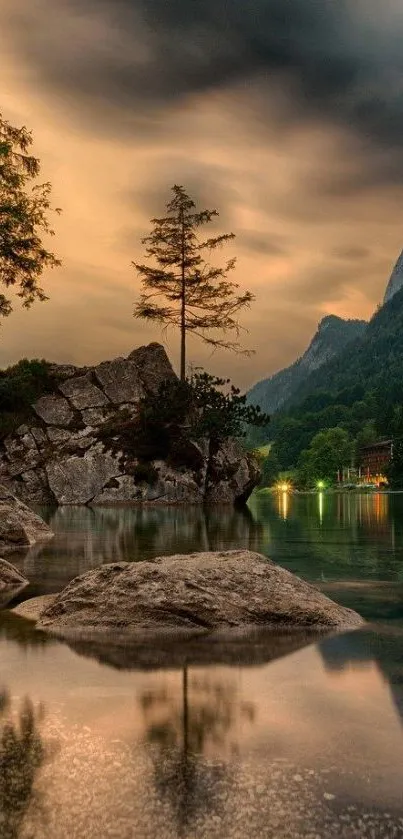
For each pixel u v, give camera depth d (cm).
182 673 412
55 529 1764
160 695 362
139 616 572
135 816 227
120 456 3862
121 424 4003
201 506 3578
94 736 298
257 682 389
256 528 1831
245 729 308
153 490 3803
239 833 217
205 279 4734
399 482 14225
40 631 552
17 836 216
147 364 4428
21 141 2183
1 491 1597
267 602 585
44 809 231
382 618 599
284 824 222
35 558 1071
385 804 236
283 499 7619
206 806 233
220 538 1474
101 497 3753
